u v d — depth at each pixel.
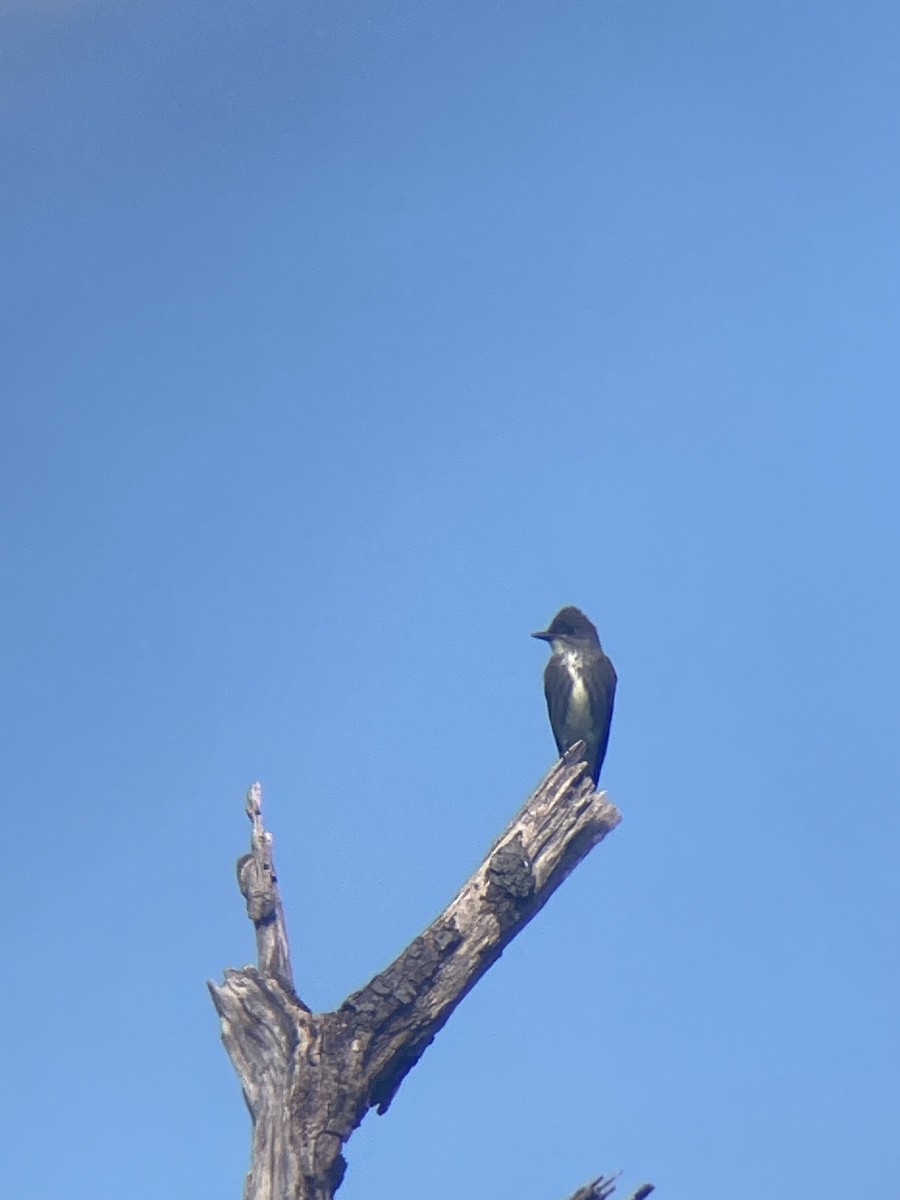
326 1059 6.87
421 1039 7.09
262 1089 6.83
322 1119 6.75
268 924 7.34
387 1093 7.10
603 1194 6.17
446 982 7.16
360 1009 7.02
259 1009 6.98
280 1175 6.61
